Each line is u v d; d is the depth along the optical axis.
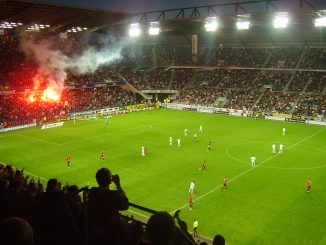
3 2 60.72
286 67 95.31
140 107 98.06
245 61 102.12
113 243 6.66
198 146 57.97
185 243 6.30
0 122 71.69
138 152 54.34
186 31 100.88
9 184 10.62
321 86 88.44
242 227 30.64
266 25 81.81
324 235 29.20
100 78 102.69
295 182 41.59
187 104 98.62
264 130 70.38
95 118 83.75
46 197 7.69
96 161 49.72
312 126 74.62
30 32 90.25
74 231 6.80
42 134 67.06
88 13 76.88
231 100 93.81
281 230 30.05
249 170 45.97
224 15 77.94
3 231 3.56
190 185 40.50
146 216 32.56
